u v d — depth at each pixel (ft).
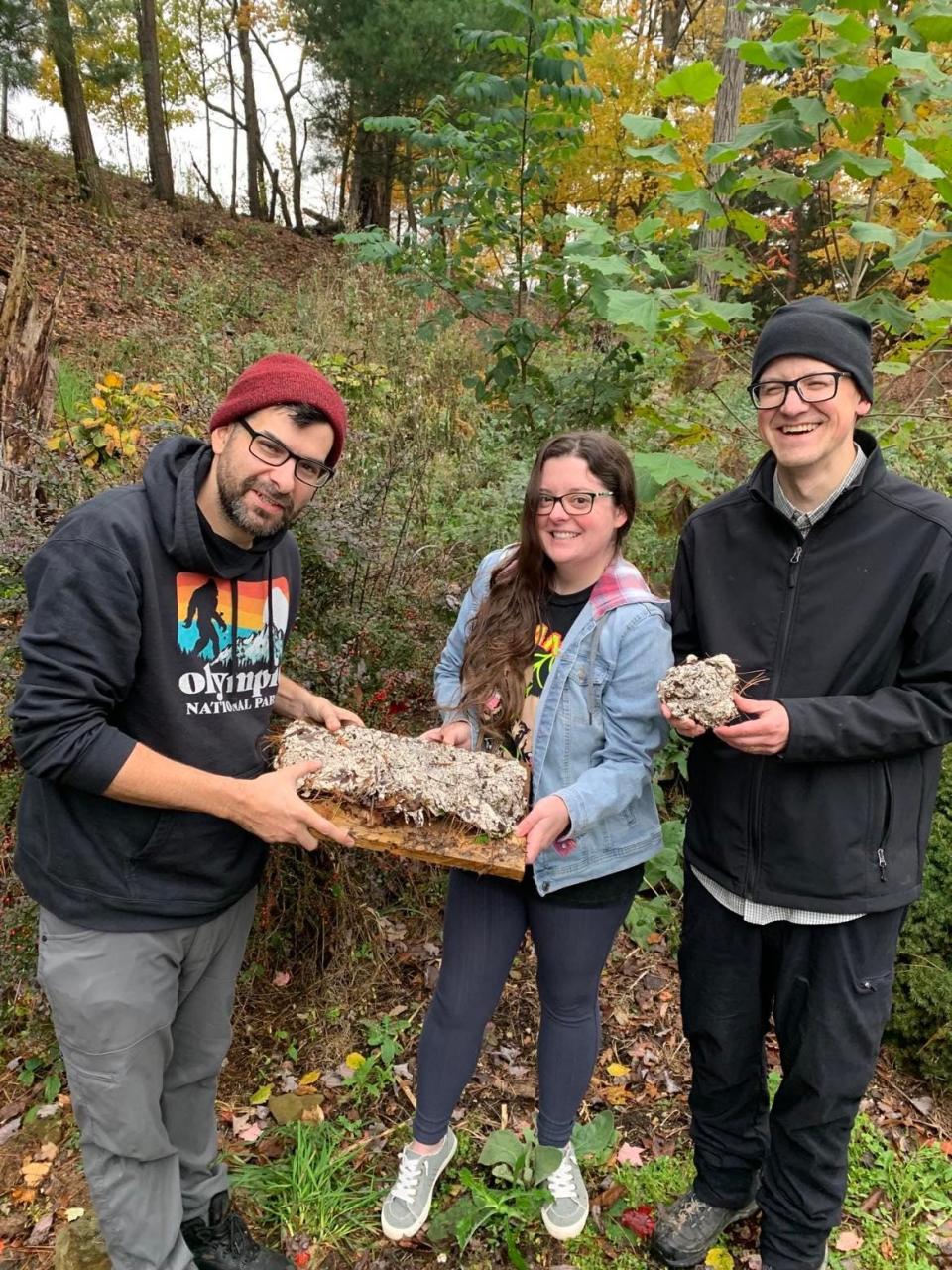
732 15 21.95
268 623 5.47
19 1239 6.56
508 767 5.71
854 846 5.24
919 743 5.03
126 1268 5.37
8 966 7.70
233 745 5.32
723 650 5.64
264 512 4.82
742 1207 6.57
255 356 18.02
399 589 9.71
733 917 5.87
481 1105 7.80
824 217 10.09
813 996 5.51
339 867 8.65
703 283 13.58
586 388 13.41
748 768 5.52
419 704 9.76
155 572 4.72
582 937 6.00
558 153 14.02
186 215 46.06
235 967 5.89
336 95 44.37
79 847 4.81
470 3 35.50
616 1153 7.41
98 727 4.53
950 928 8.48
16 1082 7.88
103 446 10.08
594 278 12.12
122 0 36.91
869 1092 8.04
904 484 5.29
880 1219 6.89
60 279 28.78
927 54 7.41
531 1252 6.58
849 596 5.20
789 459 5.12
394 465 10.55
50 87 53.67
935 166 7.59
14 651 7.64
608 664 5.81
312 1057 8.25
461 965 6.26
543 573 6.20
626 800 5.65
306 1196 6.81
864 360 5.03
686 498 11.29
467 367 22.00
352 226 28.58
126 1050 4.96
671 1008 9.04
